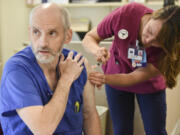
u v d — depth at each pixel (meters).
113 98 1.76
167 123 2.32
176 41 1.19
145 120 1.71
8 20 3.46
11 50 3.59
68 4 3.71
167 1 1.72
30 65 1.07
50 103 1.00
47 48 0.98
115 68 1.66
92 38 1.64
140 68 1.49
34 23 0.97
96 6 3.92
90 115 1.29
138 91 1.64
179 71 1.37
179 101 2.86
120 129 1.77
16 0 3.59
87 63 1.30
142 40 1.33
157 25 1.18
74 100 1.17
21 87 0.99
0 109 1.02
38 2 3.79
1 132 1.25
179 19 1.16
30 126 0.97
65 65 1.10
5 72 1.04
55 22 0.97
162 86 1.64
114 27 1.50
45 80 1.09
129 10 1.44
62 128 1.12
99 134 1.28
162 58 1.38
